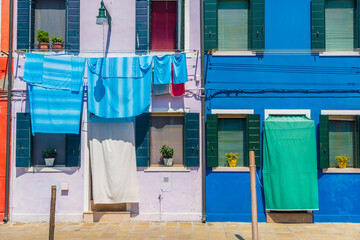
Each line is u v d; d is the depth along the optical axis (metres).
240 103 9.56
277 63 9.59
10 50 9.50
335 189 9.43
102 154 9.39
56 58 9.31
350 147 9.69
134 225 9.08
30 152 9.45
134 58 9.27
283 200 9.23
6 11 9.64
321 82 9.55
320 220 9.38
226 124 9.73
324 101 9.55
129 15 9.74
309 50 9.59
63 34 9.88
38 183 9.45
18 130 9.38
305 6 9.65
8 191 9.41
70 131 9.27
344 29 9.79
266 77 9.59
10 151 9.48
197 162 9.38
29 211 9.42
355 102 9.52
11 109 9.53
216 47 9.57
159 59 9.24
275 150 9.30
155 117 9.75
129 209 9.46
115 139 9.37
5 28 9.62
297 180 9.24
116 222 9.34
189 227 8.91
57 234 8.34
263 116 9.55
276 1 9.66
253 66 9.61
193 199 9.45
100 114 9.23
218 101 9.56
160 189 9.45
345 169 9.41
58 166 9.50
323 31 9.55
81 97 9.34
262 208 9.44
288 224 9.23
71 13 9.61
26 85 9.55
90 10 9.72
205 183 9.45
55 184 9.47
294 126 9.29
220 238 8.07
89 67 9.27
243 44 9.79
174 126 9.74
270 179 9.31
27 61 9.15
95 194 9.29
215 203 9.45
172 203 9.46
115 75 9.26
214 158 9.37
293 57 9.59
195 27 9.66
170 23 9.94
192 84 9.55
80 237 8.12
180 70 9.16
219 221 9.39
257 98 9.58
